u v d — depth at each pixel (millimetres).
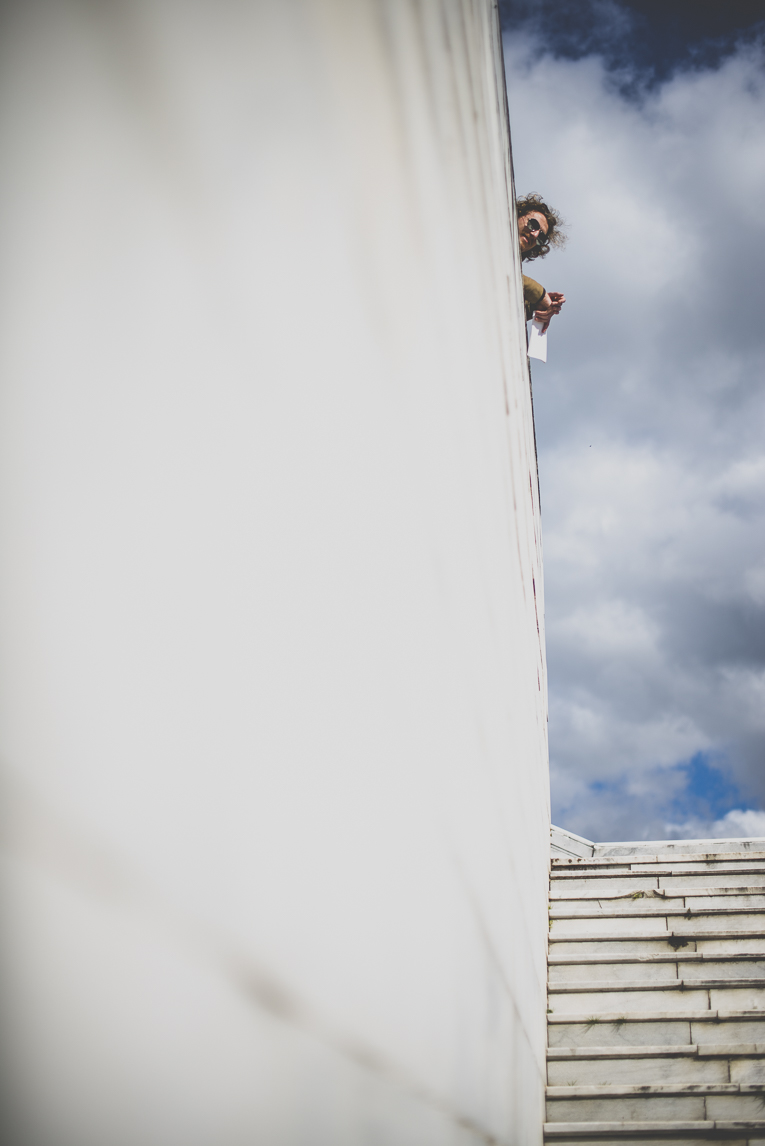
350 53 782
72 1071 370
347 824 765
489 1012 1674
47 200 365
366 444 843
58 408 375
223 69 526
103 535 407
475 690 1558
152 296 448
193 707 489
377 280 885
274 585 607
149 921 437
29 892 350
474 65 1665
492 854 1767
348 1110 761
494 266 2021
